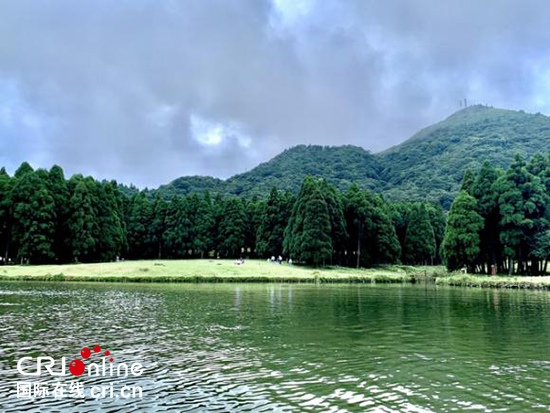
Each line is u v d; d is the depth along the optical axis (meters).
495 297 41.84
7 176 86.75
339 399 12.72
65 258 80.50
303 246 81.00
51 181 82.38
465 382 14.30
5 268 62.41
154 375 14.98
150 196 188.88
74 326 23.64
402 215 114.81
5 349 18.41
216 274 61.09
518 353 18.16
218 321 25.61
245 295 40.84
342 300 37.72
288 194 99.75
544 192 68.62
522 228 66.31
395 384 14.08
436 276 70.62
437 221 115.31
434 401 12.59
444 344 19.78
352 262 94.31
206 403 12.42
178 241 102.88
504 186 68.12
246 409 11.98
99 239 83.62
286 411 11.85
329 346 19.25
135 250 104.62
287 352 18.11
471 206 69.69
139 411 11.89
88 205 80.44
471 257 69.00
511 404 12.38
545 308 32.88
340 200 94.06
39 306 31.22
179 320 25.84
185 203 105.00
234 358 17.11
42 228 73.75
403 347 19.12
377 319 26.86
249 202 120.69
